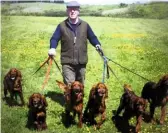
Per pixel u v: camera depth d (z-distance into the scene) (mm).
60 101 4078
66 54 3717
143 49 6832
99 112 3320
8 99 4004
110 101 4094
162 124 3535
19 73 3809
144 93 3645
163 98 3455
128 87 3457
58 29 3725
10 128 3270
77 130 3314
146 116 3670
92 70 5410
